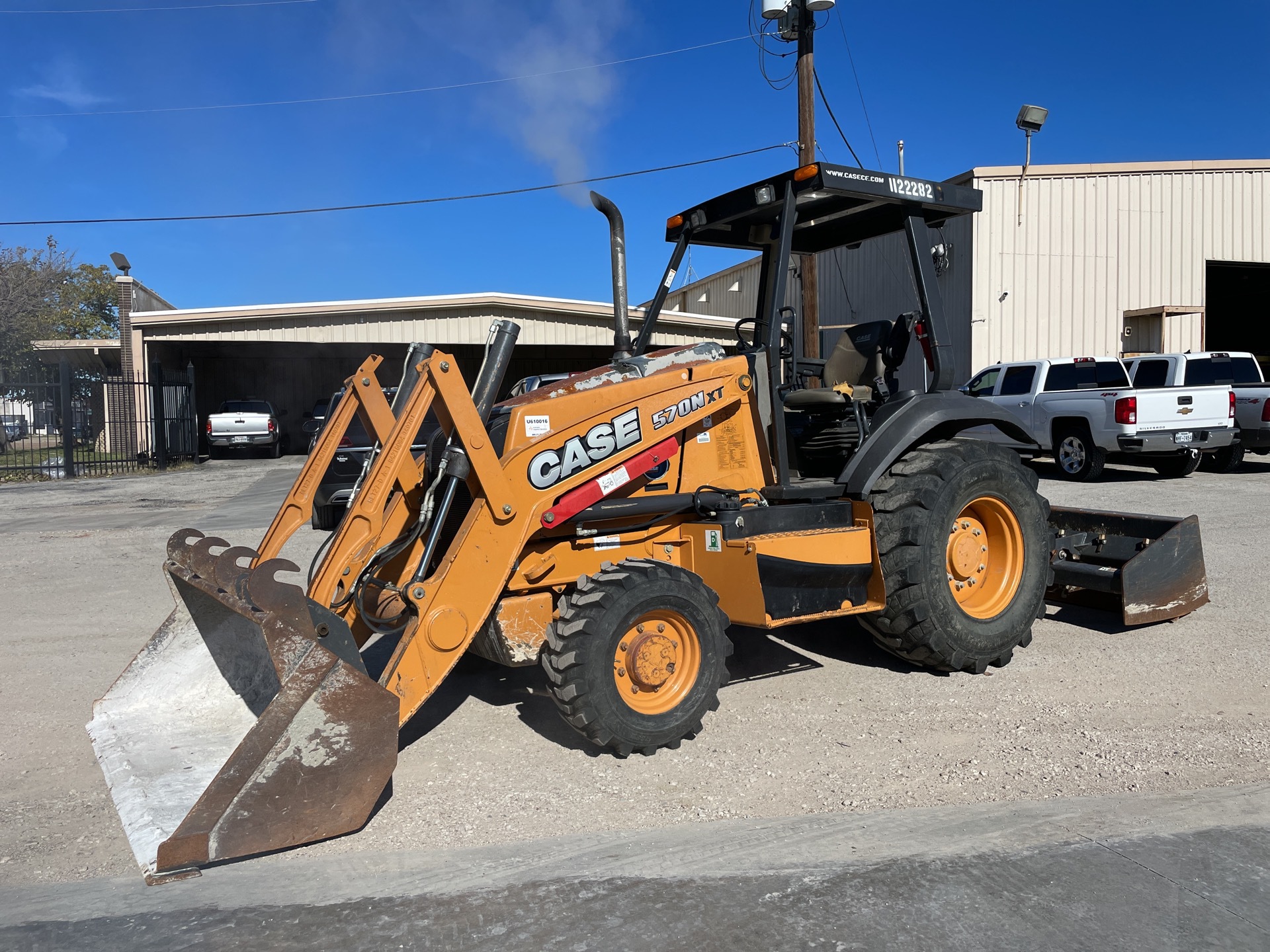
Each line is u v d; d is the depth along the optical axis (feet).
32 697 16.85
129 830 10.61
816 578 15.53
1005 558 17.89
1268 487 44.14
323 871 10.40
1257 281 83.05
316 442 14.32
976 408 17.72
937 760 13.23
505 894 9.78
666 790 12.46
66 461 66.90
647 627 13.67
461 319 78.69
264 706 13.33
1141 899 9.37
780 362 16.66
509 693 16.84
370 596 13.79
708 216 17.88
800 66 51.42
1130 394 45.27
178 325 78.43
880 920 9.07
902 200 17.13
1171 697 15.71
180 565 14.07
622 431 14.60
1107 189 65.87
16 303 106.01
